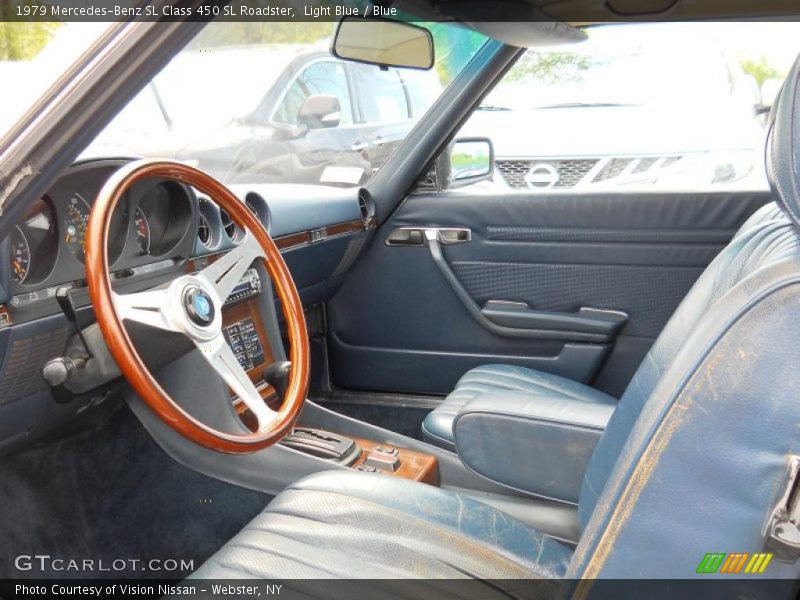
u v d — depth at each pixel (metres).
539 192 2.38
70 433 1.70
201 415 1.69
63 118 0.92
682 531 0.77
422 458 1.80
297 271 2.26
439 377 2.62
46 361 1.39
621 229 2.30
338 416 1.92
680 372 0.75
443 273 2.52
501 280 2.47
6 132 0.92
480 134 3.84
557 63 3.95
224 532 1.78
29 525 1.69
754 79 3.94
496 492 1.75
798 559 0.74
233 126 2.47
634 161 3.78
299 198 2.22
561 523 1.58
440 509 1.18
